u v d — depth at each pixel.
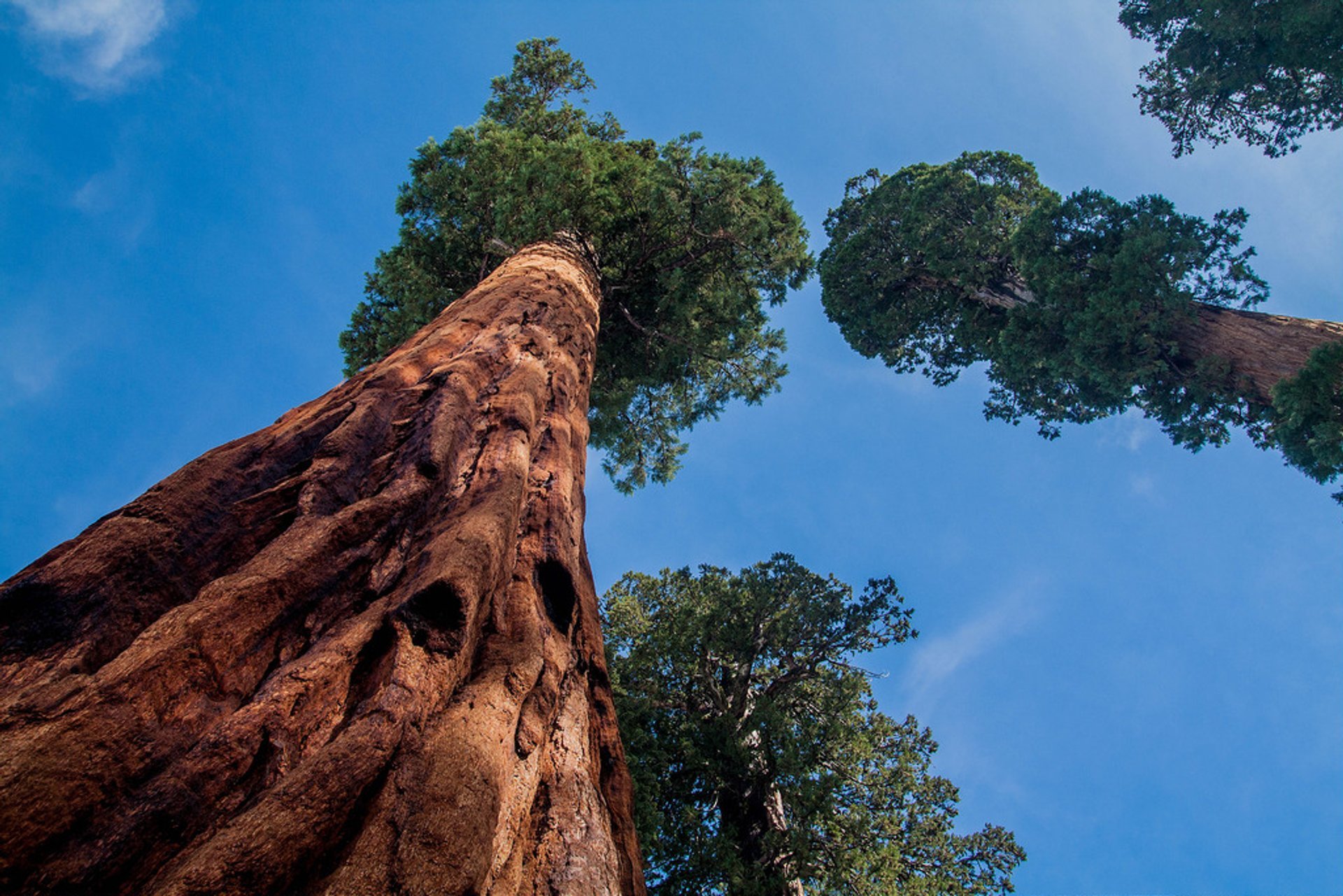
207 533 3.47
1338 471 13.12
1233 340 16.64
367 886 2.10
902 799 14.62
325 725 2.75
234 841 2.09
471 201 14.50
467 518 3.94
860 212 29.28
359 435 4.43
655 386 18.70
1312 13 17.00
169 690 2.59
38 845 2.01
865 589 17.73
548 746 3.45
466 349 6.29
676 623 17.11
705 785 14.52
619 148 19.50
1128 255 17.12
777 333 20.33
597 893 2.85
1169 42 20.55
